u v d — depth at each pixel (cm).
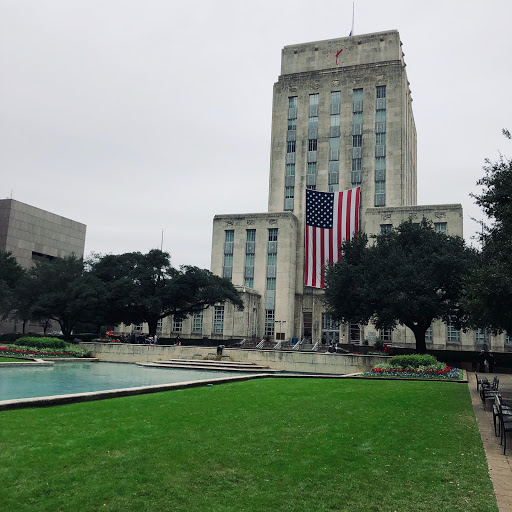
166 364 4003
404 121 7975
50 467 862
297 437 1167
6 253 7450
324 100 8200
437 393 2050
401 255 4119
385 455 1048
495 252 2042
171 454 976
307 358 4003
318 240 6869
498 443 1199
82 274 6288
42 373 2948
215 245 7706
